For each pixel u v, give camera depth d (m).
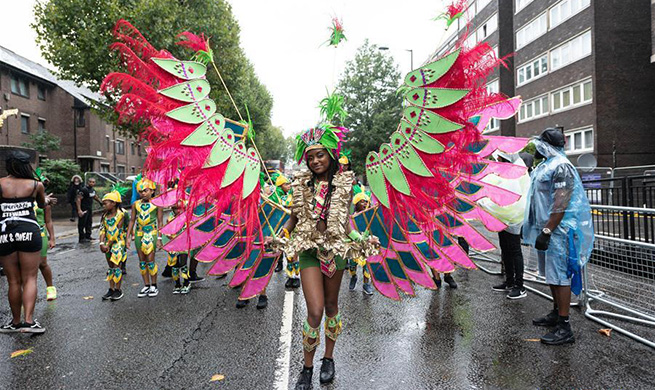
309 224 3.02
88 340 4.16
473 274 6.96
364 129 31.25
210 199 3.29
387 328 4.39
